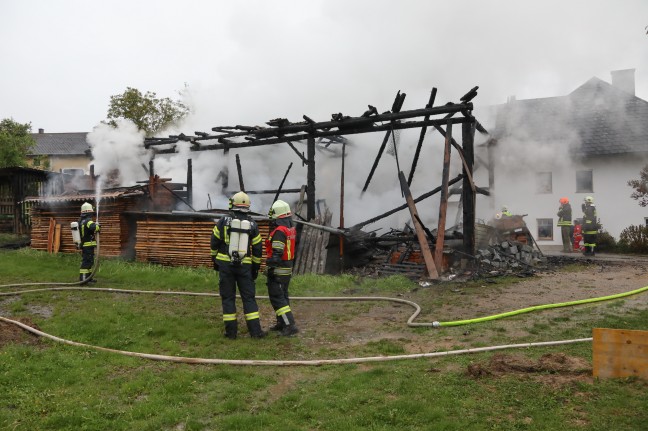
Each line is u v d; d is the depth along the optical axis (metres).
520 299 8.20
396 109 11.16
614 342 4.20
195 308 7.83
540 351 5.20
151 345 5.80
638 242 17.52
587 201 15.55
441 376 4.50
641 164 19.34
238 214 6.30
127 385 4.36
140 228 13.03
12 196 18.11
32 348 5.45
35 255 13.61
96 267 9.84
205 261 11.97
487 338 5.90
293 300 8.66
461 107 10.54
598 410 3.62
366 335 6.33
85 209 9.89
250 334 6.26
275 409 3.91
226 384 4.51
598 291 8.81
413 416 3.68
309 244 11.55
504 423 3.49
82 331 6.21
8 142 24.95
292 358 5.38
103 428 3.58
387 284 9.77
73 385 4.41
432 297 8.66
